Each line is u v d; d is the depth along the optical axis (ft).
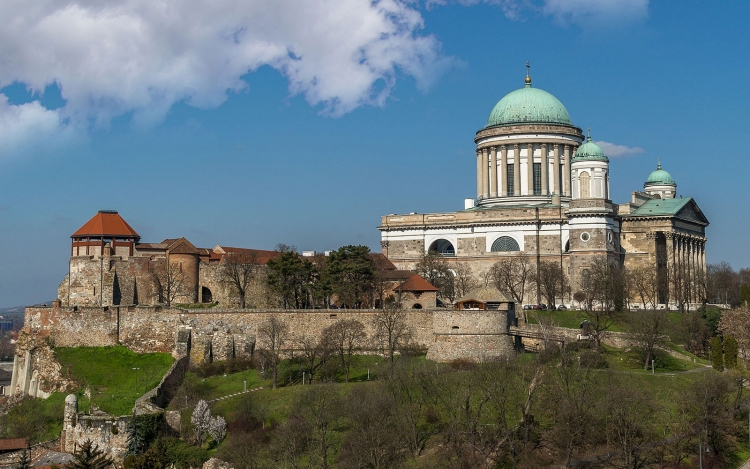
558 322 642.63
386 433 397.60
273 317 559.79
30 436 474.90
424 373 461.78
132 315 568.82
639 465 393.70
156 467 404.16
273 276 626.23
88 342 568.00
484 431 400.88
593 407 423.64
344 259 651.25
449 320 528.22
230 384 506.48
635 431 402.72
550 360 496.64
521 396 439.22
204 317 559.79
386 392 434.30
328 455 398.83
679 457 411.13
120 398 497.46
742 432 449.06
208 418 431.84
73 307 572.10
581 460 400.88
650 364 548.31
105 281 632.79
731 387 485.15
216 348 556.51
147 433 440.45
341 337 530.68
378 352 547.49
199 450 416.67
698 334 621.72
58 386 536.42
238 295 650.43
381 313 560.20
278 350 524.93
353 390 446.19
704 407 429.38
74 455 413.18
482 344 522.06
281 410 453.58
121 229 655.76
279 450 403.54
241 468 397.80
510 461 397.60
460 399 433.07
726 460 424.46
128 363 550.77
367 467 386.73
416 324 555.69
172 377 517.14
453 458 386.73
